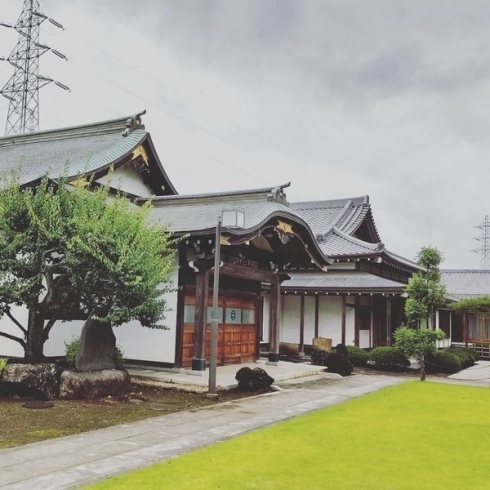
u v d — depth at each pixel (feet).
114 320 37.65
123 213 39.06
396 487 19.84
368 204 101.40
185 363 49.47
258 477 20.34
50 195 39.11
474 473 21.88
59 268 39.65
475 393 46.68
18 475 19.79
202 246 46.98
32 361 40.42
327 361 59.41
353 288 76.07
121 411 33.30
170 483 19.22
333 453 24.38
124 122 64.90
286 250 59.52
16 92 119.55
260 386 43.47
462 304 75.05
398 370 66.49
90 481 19.27
